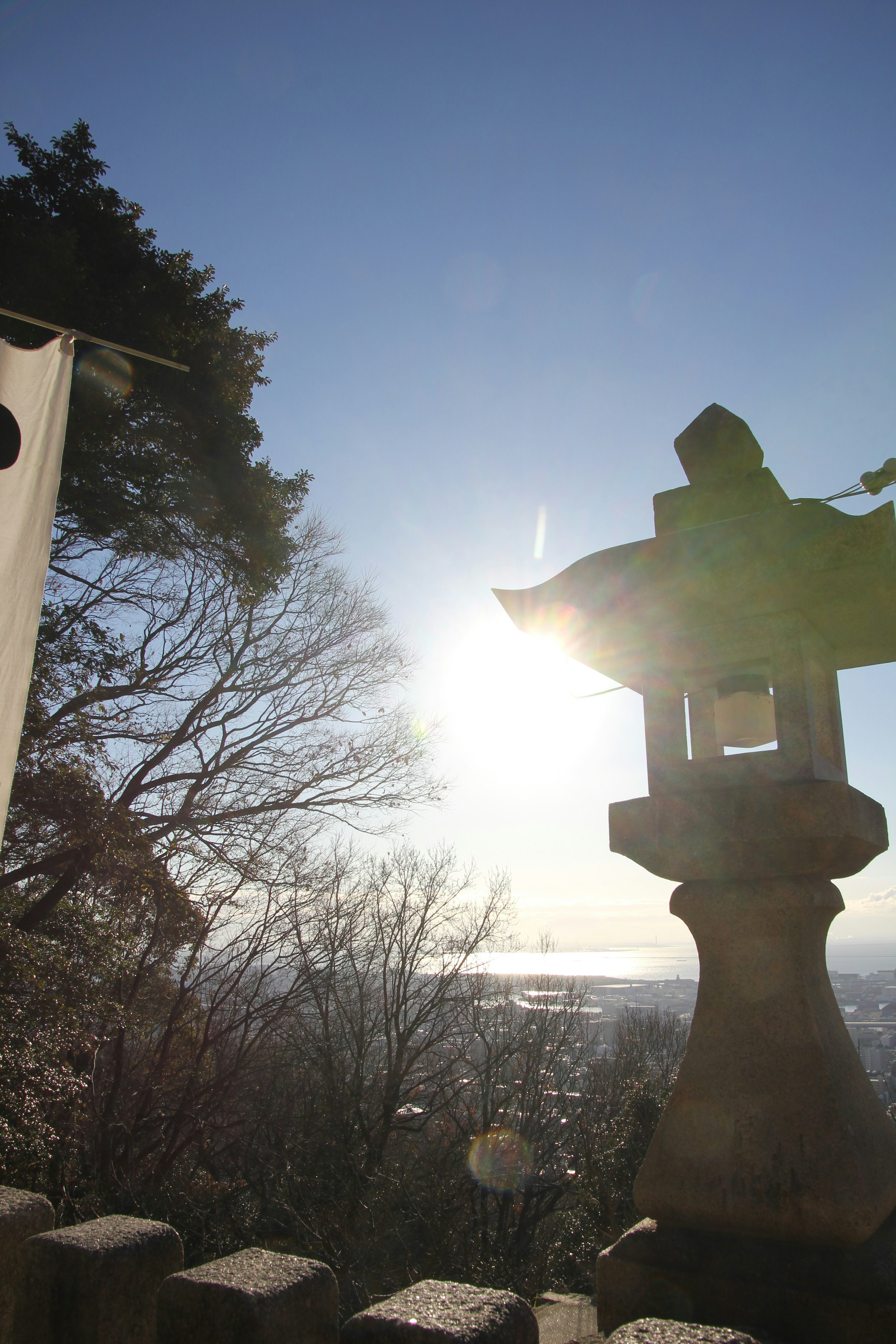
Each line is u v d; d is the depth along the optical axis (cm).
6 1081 822
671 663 269
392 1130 1211
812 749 237
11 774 301
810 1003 220
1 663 307
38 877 1141
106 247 1126
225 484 1238
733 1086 219
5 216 1095
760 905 229
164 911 1167
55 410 346
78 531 1156
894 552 223
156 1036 1268
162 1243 213
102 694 1200
